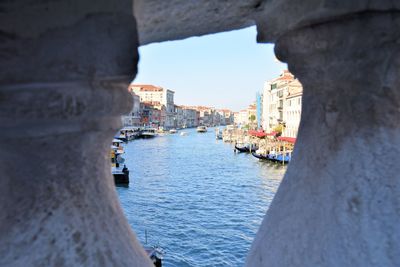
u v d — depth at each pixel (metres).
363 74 1.44
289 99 58.69
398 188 1.35
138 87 143.88
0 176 1.27
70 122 1.22
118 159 47.28
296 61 1.60
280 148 53.19
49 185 1.26
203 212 25.11
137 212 25.39
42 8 1.05
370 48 1.42
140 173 41.97
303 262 1.42
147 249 15.64
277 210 1.63
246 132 91.75
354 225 1.34
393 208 1.33
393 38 1.41
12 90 1.09
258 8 1.67
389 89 1.43
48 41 1.08
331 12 1.40
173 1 1.50
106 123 1.32
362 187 1.37
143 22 1.70
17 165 1.25
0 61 1.06
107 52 1.16
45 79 1.10
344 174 1.42
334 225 1.38
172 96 152.88
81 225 1.29
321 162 1.50
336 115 1.50
